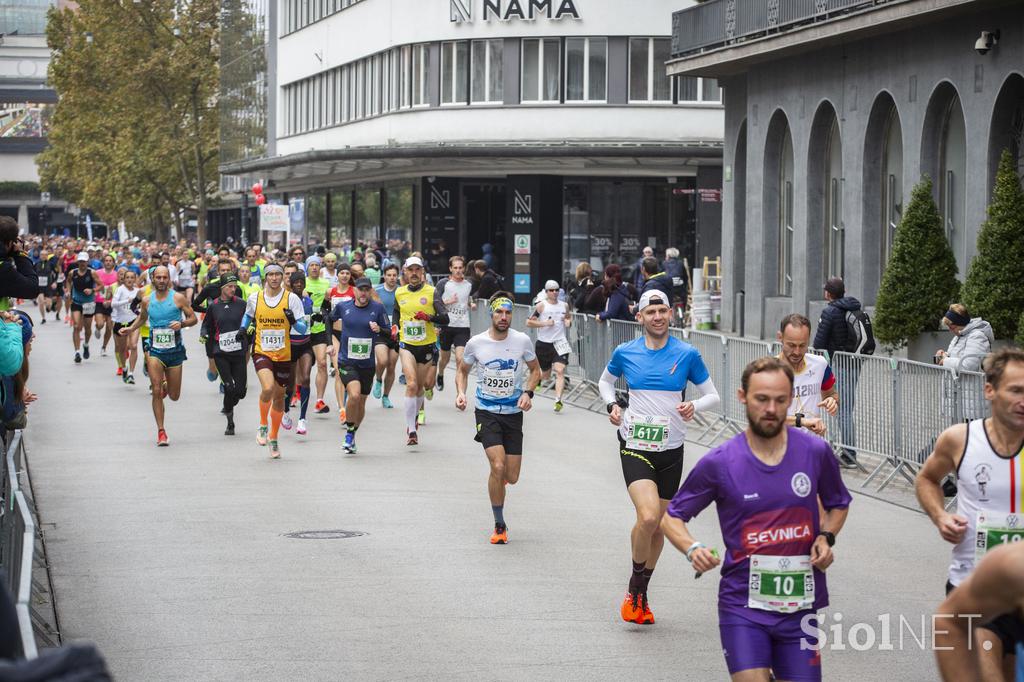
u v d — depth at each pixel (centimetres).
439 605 2641
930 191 6544
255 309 4578
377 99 13875
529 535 3316
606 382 2655
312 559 3034
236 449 4762
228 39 18775
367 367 4659
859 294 7612
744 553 1673
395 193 13912
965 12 6412
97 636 2417
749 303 8850
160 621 2517
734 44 8238
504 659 2278
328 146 15162
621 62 12050
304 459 4534
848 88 7631
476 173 12825
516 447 3269
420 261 5016
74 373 7544
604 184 12300
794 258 8294
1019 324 5475
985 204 6431
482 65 12444
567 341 6438
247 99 17962
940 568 2989
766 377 1656
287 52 16400
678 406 2561
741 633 1662
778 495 1664
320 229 16312
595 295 6375
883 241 7594
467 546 3184
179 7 18775
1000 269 5872
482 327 7706
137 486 4000
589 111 12106
